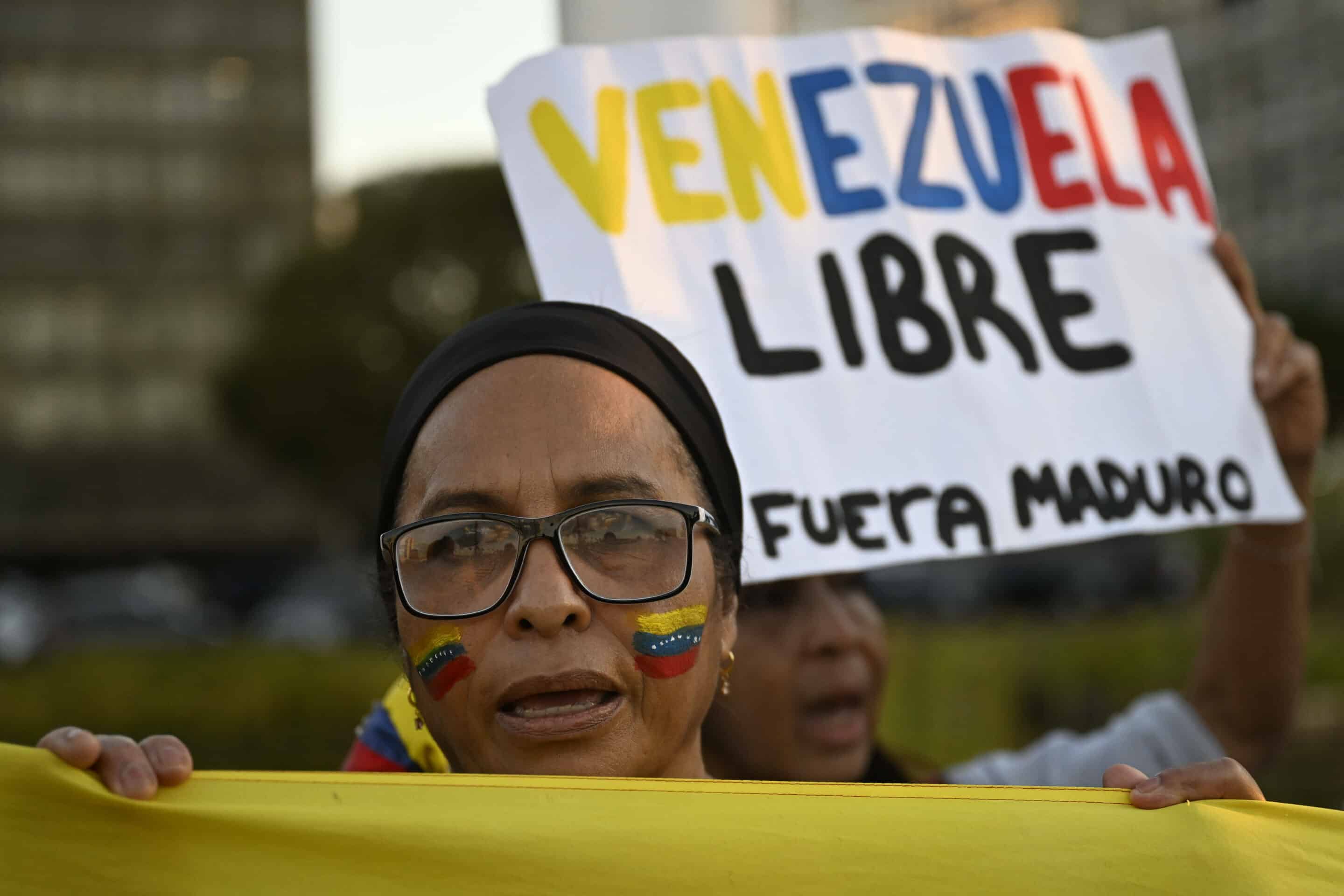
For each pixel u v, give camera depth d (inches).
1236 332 88.7
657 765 52.0
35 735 329.1
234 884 45.8
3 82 1627.7
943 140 85.4
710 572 53.5
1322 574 560.1
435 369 54.6
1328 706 306.0
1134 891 48.3
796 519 74.4
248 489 1648.6
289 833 46.5
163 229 1653.5
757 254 78.2
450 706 51.4
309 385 1079.0
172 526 1630.2
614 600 50.6
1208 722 87.5
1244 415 86.8
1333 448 978.1
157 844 45.8
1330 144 1517.0
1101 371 84.3
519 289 1090.7
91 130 1644.9
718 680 57.8
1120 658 354.9
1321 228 1523.1
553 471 51.2
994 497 78.8
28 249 1624.0
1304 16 1552.7
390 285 1083.9
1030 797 50.2
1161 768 84.7
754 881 47.4
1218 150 1626.5
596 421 52.0
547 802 47.9
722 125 79.6
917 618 866.8
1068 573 861.2
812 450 76.0
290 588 1119.6
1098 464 82.0
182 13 1669.5
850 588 82.0
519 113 76.2
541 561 50.4
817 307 78.7
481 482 51.2
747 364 76.2
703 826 47.9
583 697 50.9
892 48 85.7
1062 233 86.4
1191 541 658.2
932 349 80.4
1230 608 87.3
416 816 47.1
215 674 372.5
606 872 46.9
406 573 51.7
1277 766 247.1
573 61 77.4
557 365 52.6
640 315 74.6
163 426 1642.5
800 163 81.4
